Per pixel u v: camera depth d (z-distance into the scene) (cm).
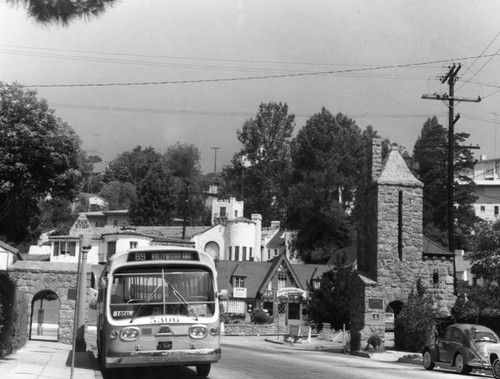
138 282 1533
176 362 1493
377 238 3212
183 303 1529
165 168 11425
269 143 11788
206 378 1633
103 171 14425
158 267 1549
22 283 2981
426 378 1817
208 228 8475
